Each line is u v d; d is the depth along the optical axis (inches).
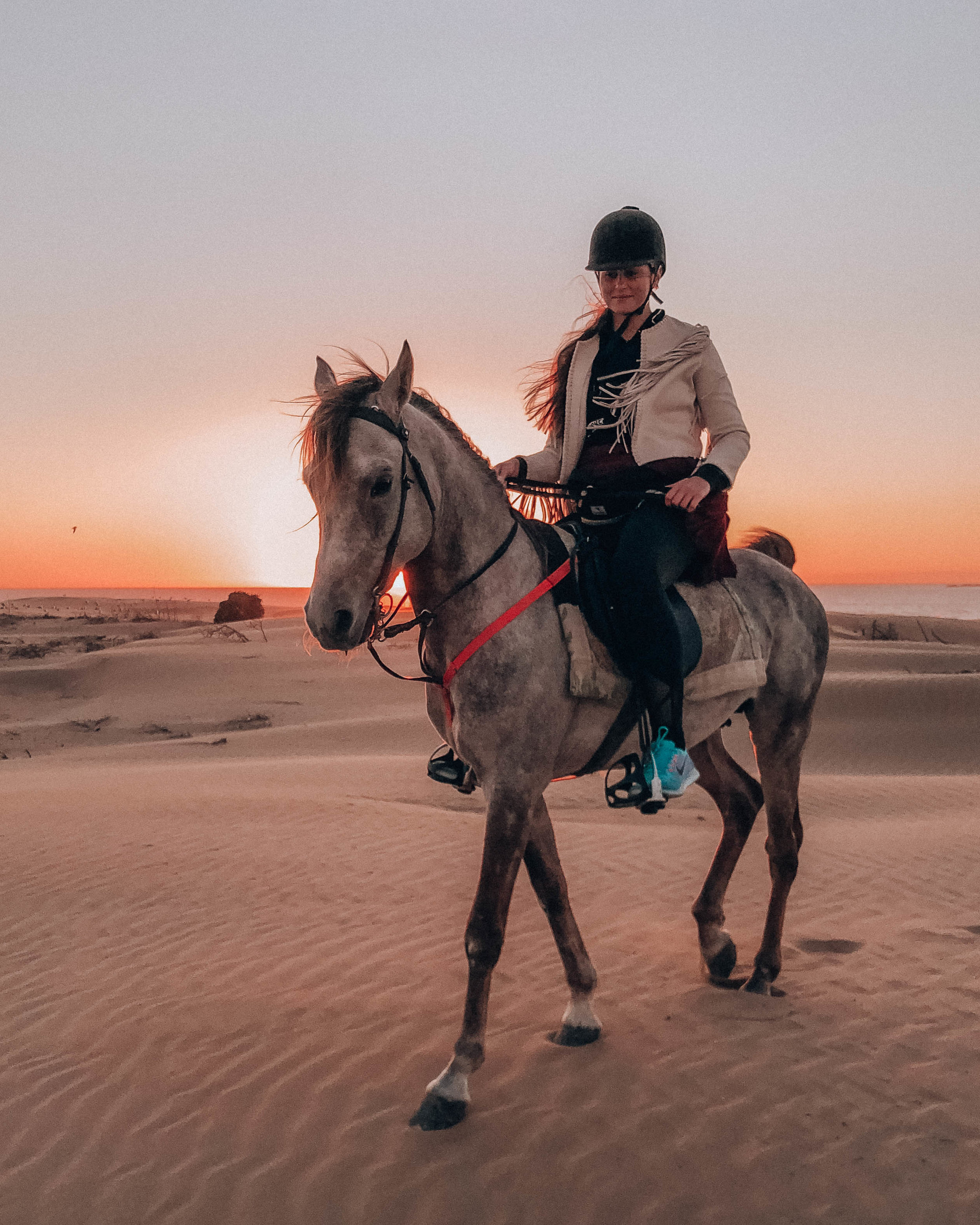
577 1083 164.7
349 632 138.4
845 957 233.0
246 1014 203.6
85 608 3892.7
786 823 209.8
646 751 164.2
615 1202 133.1
